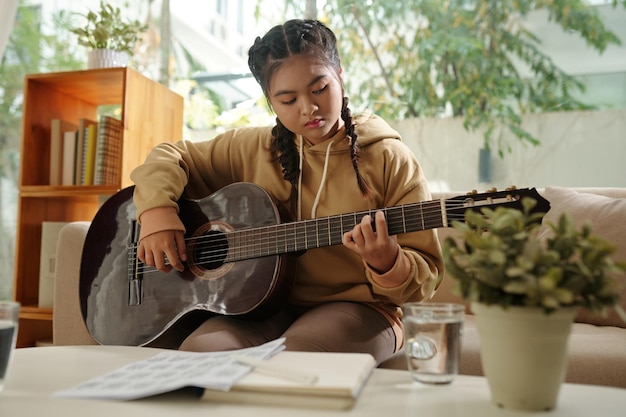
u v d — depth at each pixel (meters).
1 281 2.86
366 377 0.73
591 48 2.52
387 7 2.75
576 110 2.48
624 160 2.37
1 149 2.91
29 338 2.02
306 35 1.27
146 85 2.13
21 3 2.94
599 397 0.68
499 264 0.59
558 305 0.57
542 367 0.61
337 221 1.20
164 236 1.30
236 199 1.36
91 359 0.88
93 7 2.97
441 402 0.66
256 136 1.52
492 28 2.64
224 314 1.24
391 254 1.11
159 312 1.33
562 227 0.62
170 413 0.61
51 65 2.96
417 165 1.38
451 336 0.72
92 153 2.04
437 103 2.68
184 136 2.93
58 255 1.65
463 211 1.06
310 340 1.05
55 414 0.61
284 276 1.26
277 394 0.64
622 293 1.43
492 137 2.57
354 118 1.44
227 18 2.95
